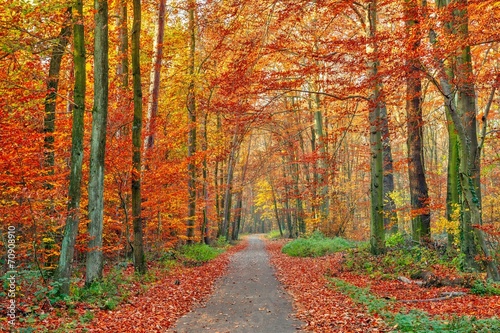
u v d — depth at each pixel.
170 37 20.97
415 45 10.75
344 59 11.73
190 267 17.77
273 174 44.66
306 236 28.28
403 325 6.64
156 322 8.32
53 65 12.25
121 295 10.12
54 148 11.76
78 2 9.80
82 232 13.77
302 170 33.56
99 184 10.66
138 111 13.43
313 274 15.04
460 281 11.00
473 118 12.66
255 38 13.34
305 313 9.11
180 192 16.86
